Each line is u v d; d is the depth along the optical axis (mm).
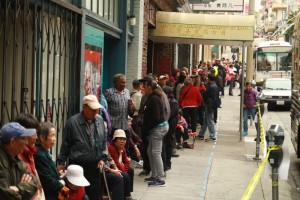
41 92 6629
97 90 9266
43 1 6465
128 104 8922
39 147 5172
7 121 6020
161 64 18766
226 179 9664
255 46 32469
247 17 14531
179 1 19234
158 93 8672
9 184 4062
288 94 23859
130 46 12586
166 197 8164
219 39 14656
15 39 5809
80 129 6070
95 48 9117
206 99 14406
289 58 30828
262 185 9477
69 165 6031
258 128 11664
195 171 10258
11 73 6328
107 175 6852
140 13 12555
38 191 4559
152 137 8727
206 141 14344
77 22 8008
